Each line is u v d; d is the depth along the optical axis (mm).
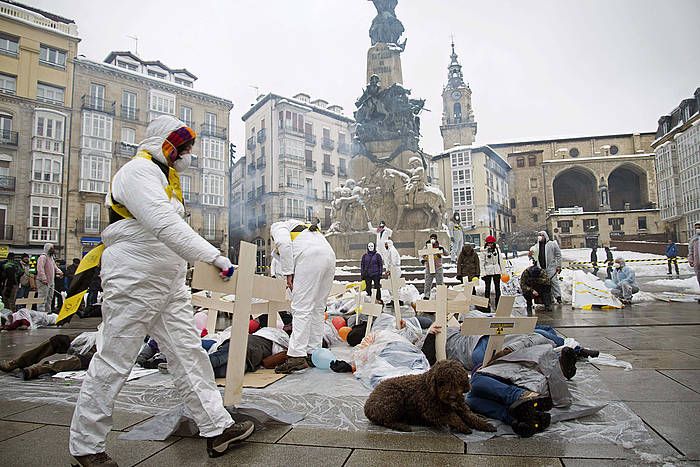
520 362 3086
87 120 35531
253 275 2939
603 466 2230
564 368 3461
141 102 38781
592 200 72062
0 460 2430
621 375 3971
